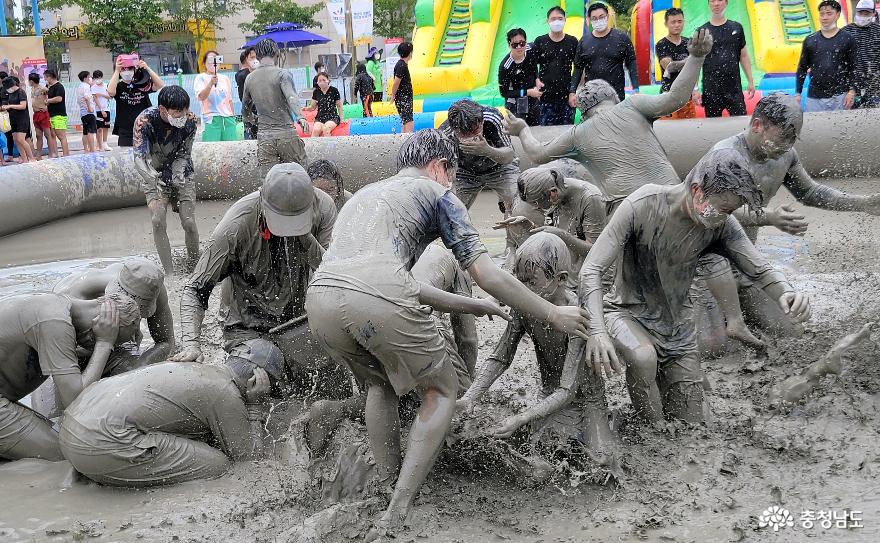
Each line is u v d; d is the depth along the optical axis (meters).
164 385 4.48
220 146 14.57
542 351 4.43
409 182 4.05
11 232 12.46
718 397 5.12
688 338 4.70
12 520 4.13
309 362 5.14
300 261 5.12
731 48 12.59
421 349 3.77
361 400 4.57
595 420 4.32
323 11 42.53
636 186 6.17
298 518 4.01
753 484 4.02
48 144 19.45
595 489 4.08
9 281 9.13
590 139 6.27
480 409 4.95
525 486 4.13
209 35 41.09
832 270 7.84
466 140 7.64
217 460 4.54
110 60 42.22
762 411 4.83
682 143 12.31
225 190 14.53
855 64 12.30
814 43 12.46
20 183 12.68
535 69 13.00
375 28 39.84
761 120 5.05
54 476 4.63
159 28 38.88
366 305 3.66
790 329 5.83
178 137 8.92
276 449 4.72
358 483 4.15
